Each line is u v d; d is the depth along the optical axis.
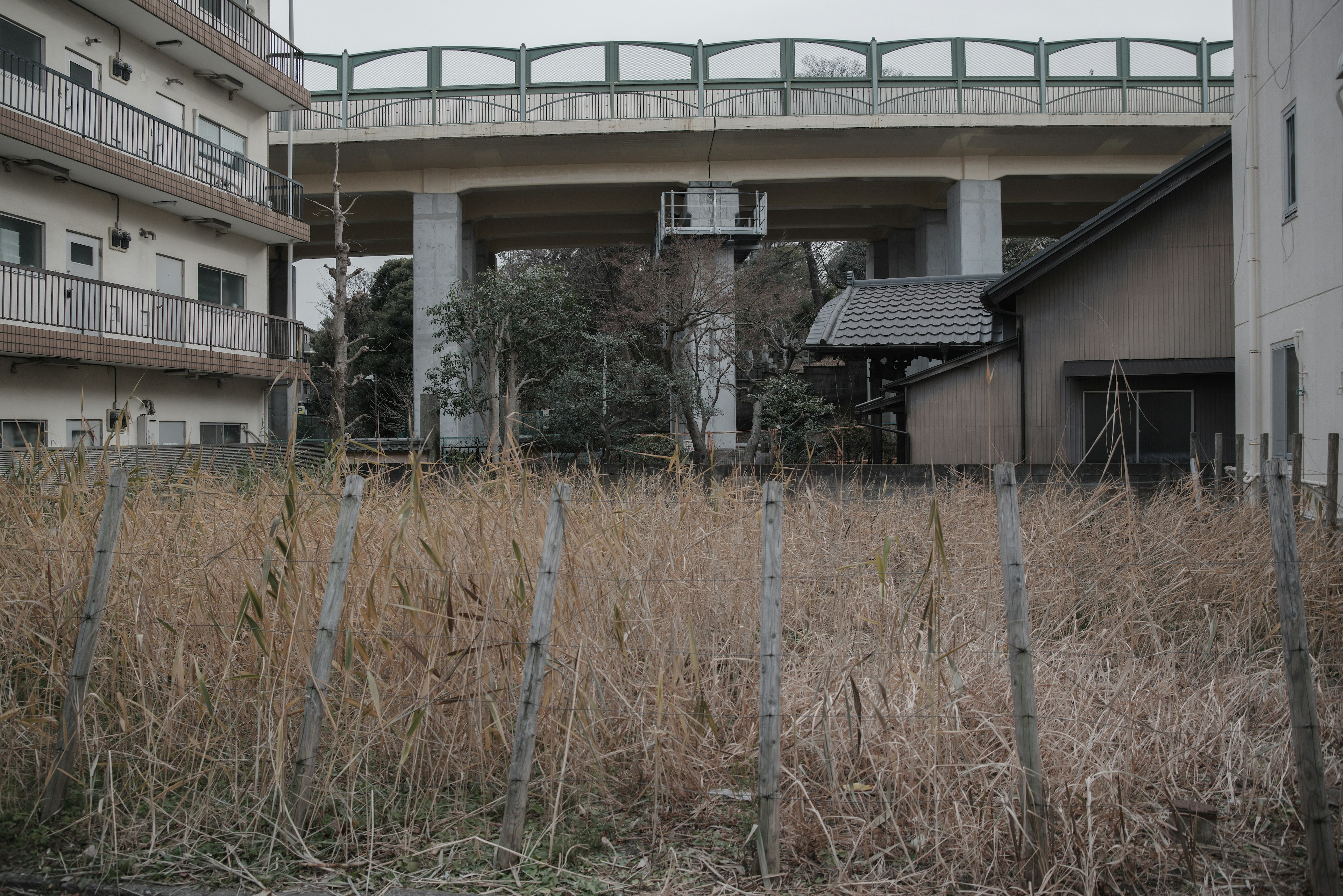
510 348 17.59
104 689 4.04
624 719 3.81
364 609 3.83
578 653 3.64
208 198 16.36
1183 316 12.82
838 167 25.94
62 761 3.52
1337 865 2.83
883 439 17.39
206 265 17.78
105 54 15.08
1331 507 6.05
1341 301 7.84
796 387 17.44
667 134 24.06
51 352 13.15
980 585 5.16
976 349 13.83
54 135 13.10
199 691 3.63
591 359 18.80
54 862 3.23
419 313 25.59
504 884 3.03
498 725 3.47
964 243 25.89
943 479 9.87
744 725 3.92
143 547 4.21
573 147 24.75
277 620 3.81
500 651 3.73
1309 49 8.38
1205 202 12.76
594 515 4.39
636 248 28.36
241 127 18.75
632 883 3.05
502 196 27.66
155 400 16.22
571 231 30.62
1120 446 12.89
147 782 3.55
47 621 4.16
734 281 22.14
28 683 4.10
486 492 4.72
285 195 20.11
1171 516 6.31
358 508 3.45
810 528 5.97
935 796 3.22
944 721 3.48
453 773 3.75
